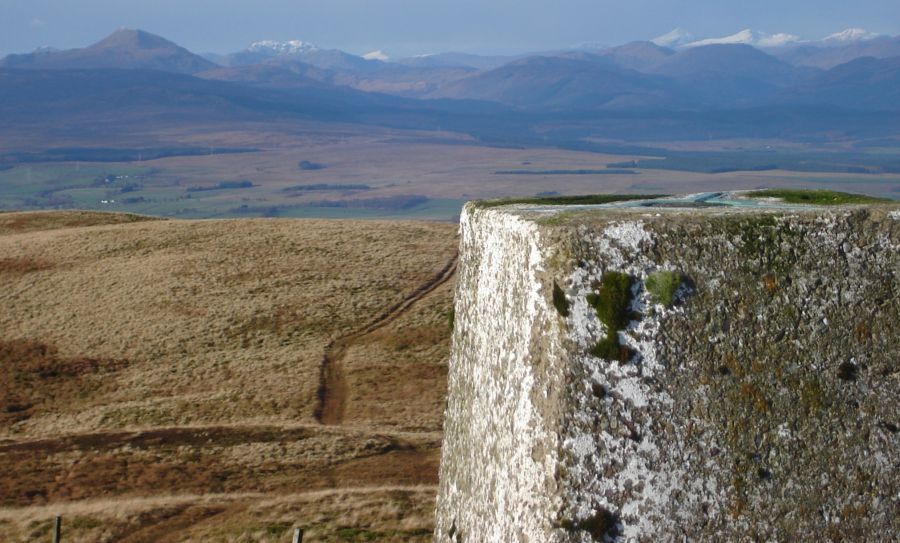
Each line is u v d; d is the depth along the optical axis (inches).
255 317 1984.5
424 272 2288.4
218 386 1627.7
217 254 2397.9
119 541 876.6
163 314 1996.8
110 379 1678.2
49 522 930.1
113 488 1103.0
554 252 225.8
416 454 1224.2
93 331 1908.2
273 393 1576.0
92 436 1358.3
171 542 853.8
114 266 2310.5
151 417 1472.7
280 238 2549.2
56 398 1588.3
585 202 314.8
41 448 1299.2
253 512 911.0
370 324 1961.1
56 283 2186.3
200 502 998.4
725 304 229.0
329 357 1782.7
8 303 2057.1
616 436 220.5
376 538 787.4
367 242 2529.5
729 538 224.8
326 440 1279.5
